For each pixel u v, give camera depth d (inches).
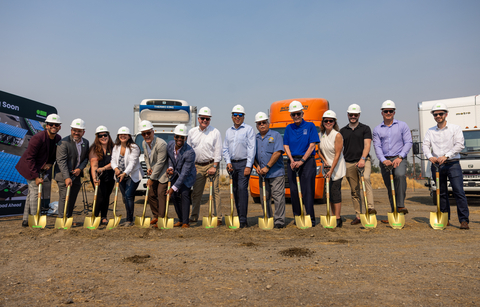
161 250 173.0
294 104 237.9
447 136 229.9
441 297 106.4
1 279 127.4
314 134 239.5
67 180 239.0
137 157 249.1
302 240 195.0
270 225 229.3
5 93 292.5
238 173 243.1
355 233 213.8
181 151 237.6
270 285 118.4
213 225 238.1
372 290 113.3
